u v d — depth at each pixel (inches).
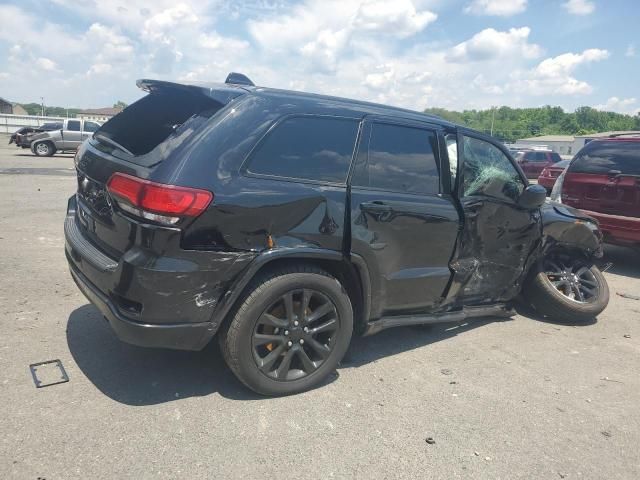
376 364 151.5
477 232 163.8
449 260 156.3
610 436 122.3
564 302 195.0
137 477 95.7
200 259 110.0
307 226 122.3
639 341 185.9
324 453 107.5
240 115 119.6
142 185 107.3
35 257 230.1
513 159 182.1
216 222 110.3
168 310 110.0
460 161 159.8
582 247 203.3
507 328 191.0
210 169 111.3
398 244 140.8
